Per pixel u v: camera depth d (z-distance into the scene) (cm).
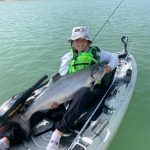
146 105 260
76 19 753
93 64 179
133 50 420
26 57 415
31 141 172
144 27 599
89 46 186
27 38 546
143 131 223
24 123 167
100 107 189
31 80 328
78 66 180
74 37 179
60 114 184
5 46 489
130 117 242
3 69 366
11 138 167
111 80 201
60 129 159
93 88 182
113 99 199
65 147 163
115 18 737
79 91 167
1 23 754
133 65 272
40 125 183
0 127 167
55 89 165
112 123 183
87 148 160
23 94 174
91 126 176
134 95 276
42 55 419
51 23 709
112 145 206
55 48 455
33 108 165
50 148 156
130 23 652
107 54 190
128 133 221
